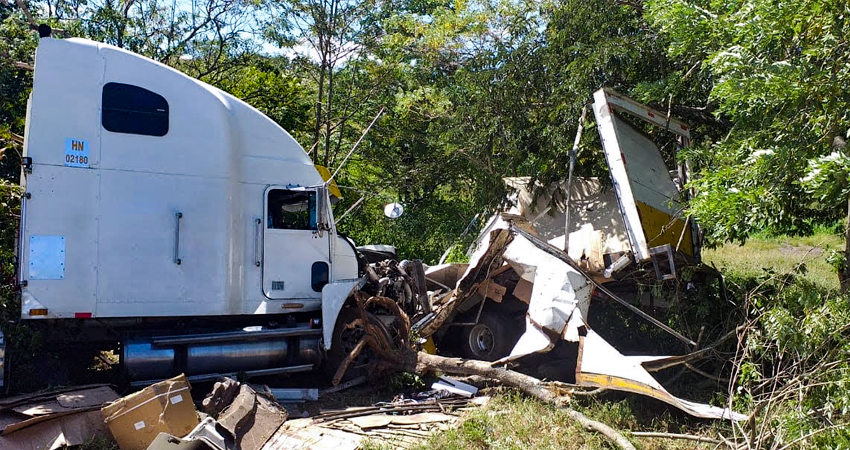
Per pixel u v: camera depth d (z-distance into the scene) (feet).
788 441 18.20
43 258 23.66
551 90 44.27
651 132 37.52
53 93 24.16
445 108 54.75
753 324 23.91
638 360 24.63
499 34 54.65
